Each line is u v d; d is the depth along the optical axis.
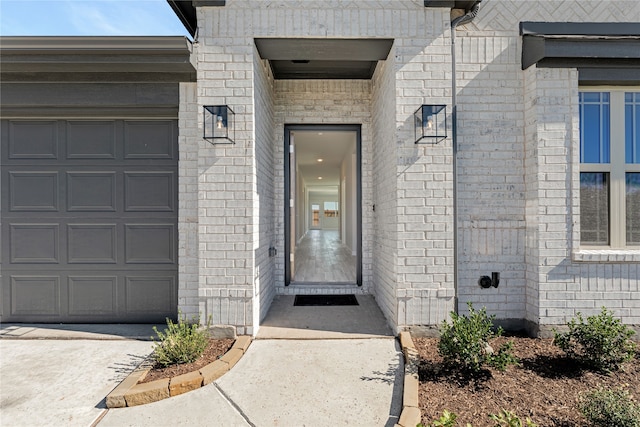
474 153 3.54
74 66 3.28
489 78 3.52
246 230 3.31
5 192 3.76
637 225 3.48
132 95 3.54
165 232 3.76
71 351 3.05
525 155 3.51
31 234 3.77
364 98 4.84
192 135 3.53
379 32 3.33
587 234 3.46
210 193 3.31
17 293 3.76
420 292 3.33
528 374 2.55
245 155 3.31
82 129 3.76
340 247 11.09
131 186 3.75
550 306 3.28
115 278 3.76
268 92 4.26
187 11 3.50
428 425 1.93
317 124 4.91
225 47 3.30
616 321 2.73
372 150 4.73
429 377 2.49
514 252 3.52
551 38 3.17
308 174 14.30
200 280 3.30
